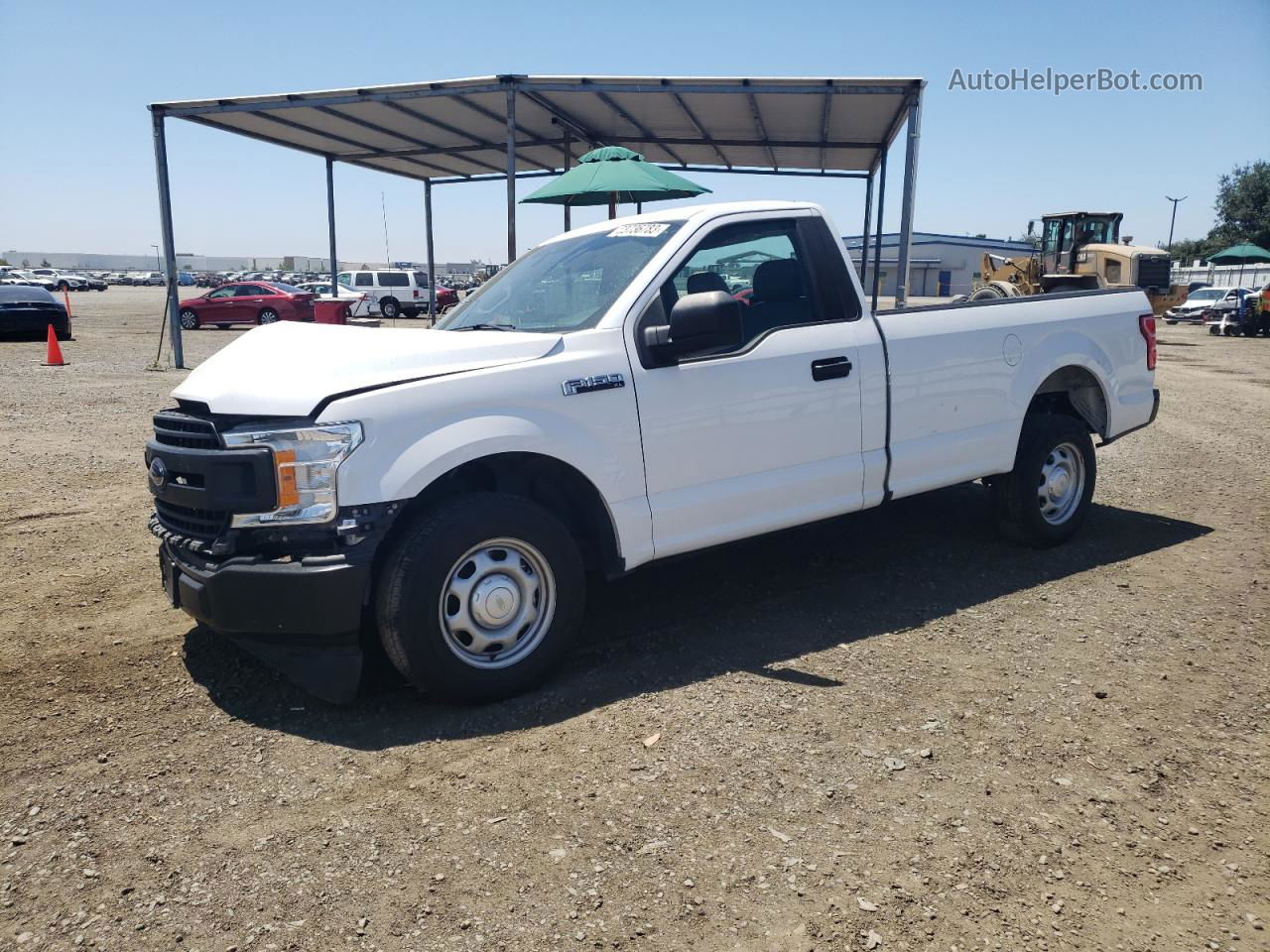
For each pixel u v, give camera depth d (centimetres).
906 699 377
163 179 1559
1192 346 2502
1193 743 342
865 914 251
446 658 361
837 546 588
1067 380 581
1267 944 239
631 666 412
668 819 296
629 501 404
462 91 1248
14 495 729
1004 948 238
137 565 562
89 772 331
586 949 240
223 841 289
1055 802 303
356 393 354
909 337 490
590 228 498
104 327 3047
